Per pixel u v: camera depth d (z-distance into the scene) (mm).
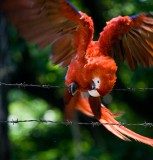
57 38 8352
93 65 7879
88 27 8180
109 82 7820
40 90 19453
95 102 8320
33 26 7828
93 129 19188
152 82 17844
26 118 21516
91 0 17500
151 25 8195
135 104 19078
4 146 16500
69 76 8203
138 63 8789
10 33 17766
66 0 7957
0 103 16281
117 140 18641
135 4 17359
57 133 20766
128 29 8328
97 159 18266
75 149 18469
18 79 19062
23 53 18359
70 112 8609
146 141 7863
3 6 7137
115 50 8586
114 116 8414
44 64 18281
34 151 20766
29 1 7488
